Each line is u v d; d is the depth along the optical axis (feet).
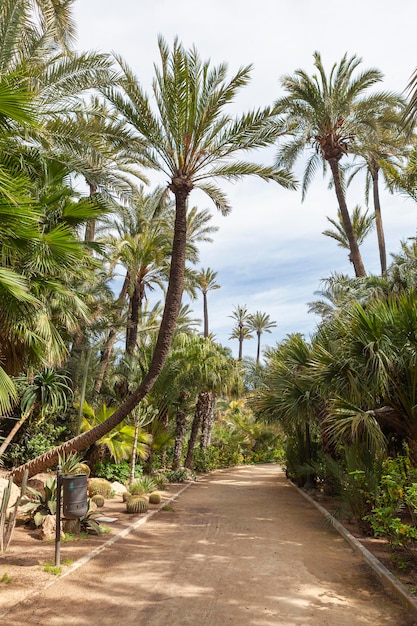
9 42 31.78
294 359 42.88
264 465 114.93
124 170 61.41
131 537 26.94
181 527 30.86
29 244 23.04
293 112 60.75
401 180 36.14
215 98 39.09
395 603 16.57
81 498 20.80
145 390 38.60
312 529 30.78
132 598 16.65
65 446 38.60
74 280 51.78
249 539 27.14
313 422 54.90
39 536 24.71
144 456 56.54
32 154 29.27
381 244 85.10
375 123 59.88
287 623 14.66
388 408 28.40
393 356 25.81
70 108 36.27
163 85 39.91
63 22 44.62
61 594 16.60
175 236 40.96
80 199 31.42
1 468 47.24
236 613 15.43
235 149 41.16
